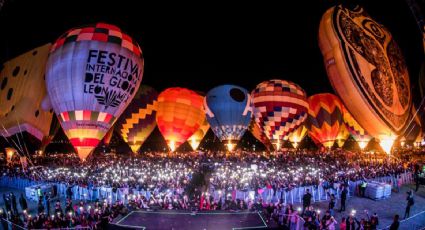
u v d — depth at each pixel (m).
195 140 50.81
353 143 72.19
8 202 21.48
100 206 19.77
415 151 46.09
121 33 26.38
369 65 26.67
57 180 28.09
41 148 34.88
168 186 24.56
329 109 48.56
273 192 22.62
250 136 81.44
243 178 25.39
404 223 18.28
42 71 31.19
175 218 18.69
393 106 27.22
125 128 43.09
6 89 31.97
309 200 19.88
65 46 24.80
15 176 31.52
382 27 29.38
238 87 41.41
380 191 23.81
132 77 26.05
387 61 27.75
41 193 23.42
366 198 24.30
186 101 44.31
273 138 41.34
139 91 44.16
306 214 17.20
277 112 40.09
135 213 19.69
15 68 32.62
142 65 27.31
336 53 26.97
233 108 39.81
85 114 24.47
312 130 49.34
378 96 26.59
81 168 34.00
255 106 41.56
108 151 68.06
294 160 37.75
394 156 41.62
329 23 27.64
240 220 18.22
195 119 44.81
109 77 24.73
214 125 40.91
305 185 24.14
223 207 20.70
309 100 50.78
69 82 24.19
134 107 42.97
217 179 25.91
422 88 35.38
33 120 31.22
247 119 40.69
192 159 40.44
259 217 18.83
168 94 44.75
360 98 26.42
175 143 44.34
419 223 18.12
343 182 24.55
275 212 18.89
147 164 36.16
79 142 24.80
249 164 35.44
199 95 46.59
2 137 31.70
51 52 25.53
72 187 25.72
